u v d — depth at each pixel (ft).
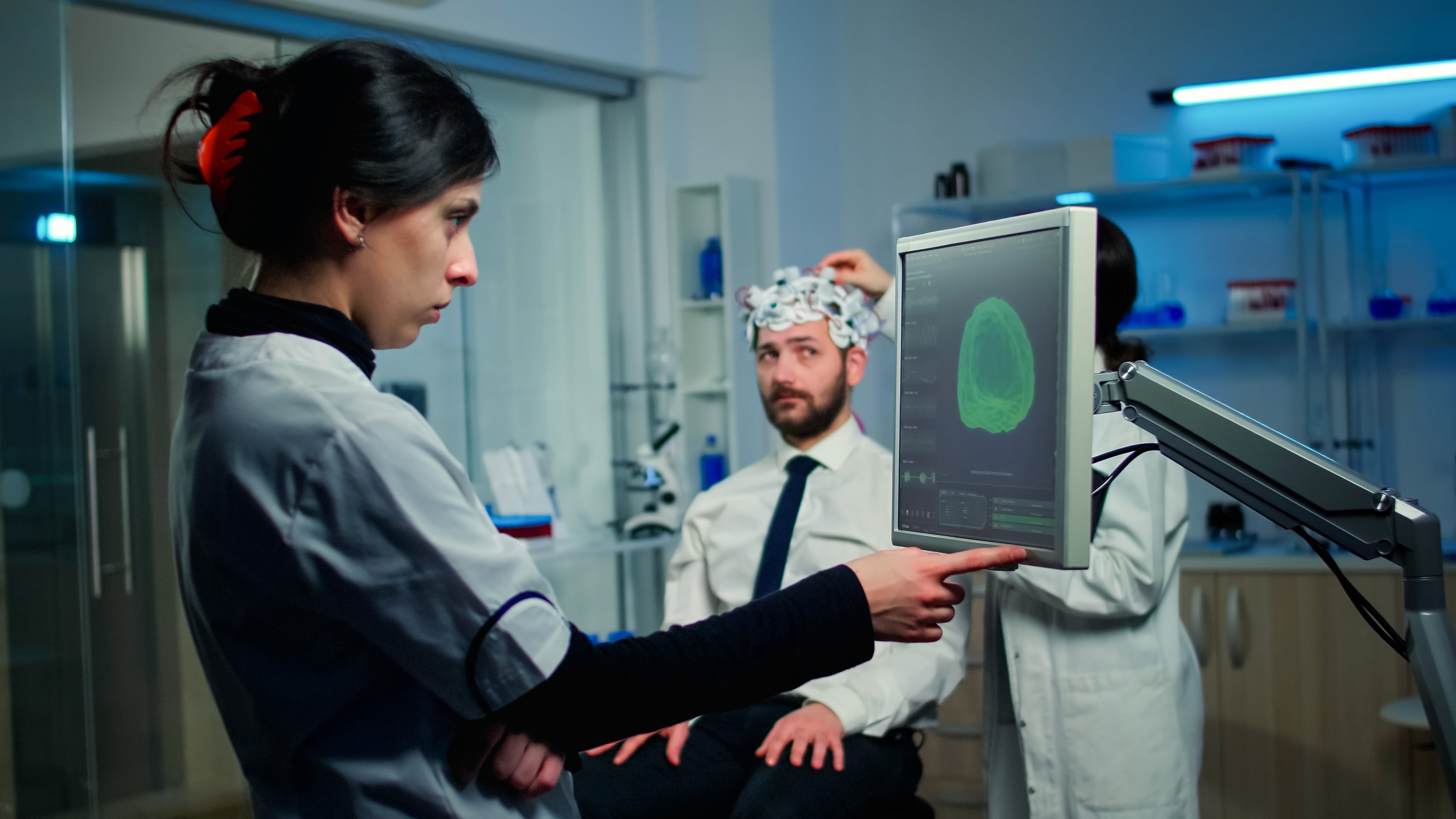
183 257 9.64
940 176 12.22
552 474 12.25
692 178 13.07
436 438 2.69
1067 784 5.30
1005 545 3.01
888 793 4.98
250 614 2.68
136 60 9.33
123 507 9.45
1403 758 9.71
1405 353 11.22
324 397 2.56
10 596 8.89
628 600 12.98
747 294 6.38
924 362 3.38
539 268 12.20
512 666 2.56
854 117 13.73
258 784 2.84
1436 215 11.05
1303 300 10.63
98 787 9.28
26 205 8.89
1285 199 11.55
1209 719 10.37
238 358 2.68
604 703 2.65
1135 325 11.38
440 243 2.78
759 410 12.84
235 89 2.80
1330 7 11.50
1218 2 11.93
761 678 2.82
